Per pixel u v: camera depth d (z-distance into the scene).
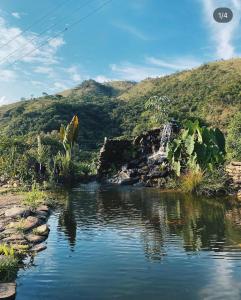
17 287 6.57
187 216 12.70
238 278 6.88
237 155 24.05
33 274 7.18
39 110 86.50
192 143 20.25
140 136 28.27
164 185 22.81
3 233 9.94
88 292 6.33
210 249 8.67
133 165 27.38
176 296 6.15
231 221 11.76
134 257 8.14
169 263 7.73
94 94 168.25
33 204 13.98
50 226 11.17
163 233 10.24
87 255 8.29
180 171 22.39
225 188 18.38
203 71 114.38
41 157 25.81
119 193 19.66
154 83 133.00
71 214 13.20
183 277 6.96
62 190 21.20
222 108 78.75
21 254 8.27
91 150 70.75
